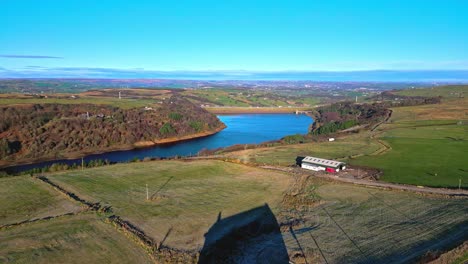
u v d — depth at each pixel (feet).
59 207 185.88
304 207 193.47
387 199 205.36
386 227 162.50
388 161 296.92
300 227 165.99
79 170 264.11
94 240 147.64
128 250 139.64
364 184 235.40
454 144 358.23
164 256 134.72
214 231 160.76
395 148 346.95
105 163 290.97
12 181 229.25
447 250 130.62
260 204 198.08
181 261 131.44
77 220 168.14
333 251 139.95
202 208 189.47
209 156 326.65
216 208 190.19
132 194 210.38
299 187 230.07
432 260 123.03
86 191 213.46
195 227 164.55
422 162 292.20
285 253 140.15
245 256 138.82
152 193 213.25
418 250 136.05
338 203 199.82
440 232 152.97
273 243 149.79
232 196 211.00
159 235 154.51
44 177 242.17
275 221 173.99
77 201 192.65
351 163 292.40
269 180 246.47
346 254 136.67
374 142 379.76
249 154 333.01
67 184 226.17
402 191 219.61
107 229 158.71
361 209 189.16
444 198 205.57
